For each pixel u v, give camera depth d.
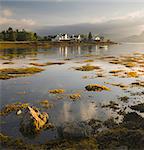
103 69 57.94
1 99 29.98
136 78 44.59
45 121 21.78
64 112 24.95
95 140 17.23
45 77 46.47
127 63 70.62
